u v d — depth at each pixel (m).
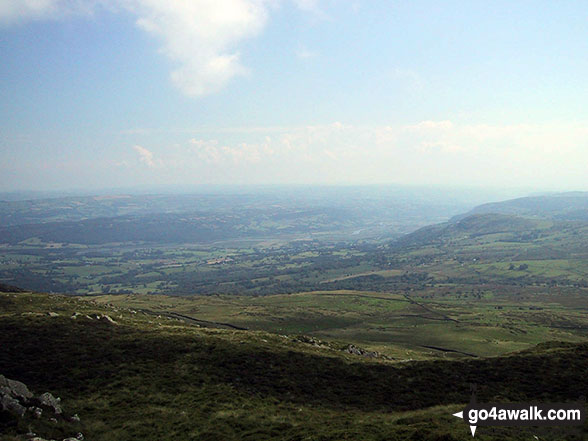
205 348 58.38
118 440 34.94
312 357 59.97
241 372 51.69
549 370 53.06
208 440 35.03
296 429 36.25
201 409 41.19
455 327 171.75
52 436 33.31
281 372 53.19
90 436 35.12
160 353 55.22
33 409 36.28
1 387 37.12
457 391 48.81
